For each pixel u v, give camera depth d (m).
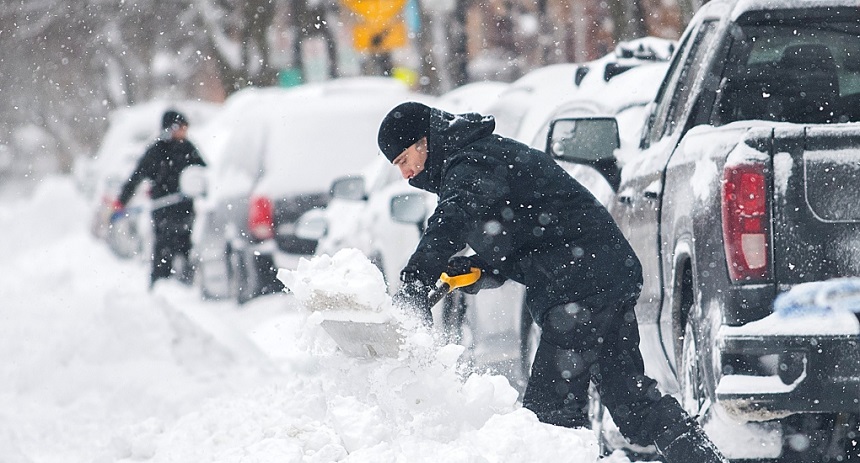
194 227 31.08
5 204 98.50
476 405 10.09
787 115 12.48
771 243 10.44
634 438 10.65
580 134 13.50
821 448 10.92
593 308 10.48
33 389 16.53
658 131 13.44
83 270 40.72
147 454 12.19
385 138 10.52
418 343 9.46
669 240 11.88
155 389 15.84
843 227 10.37
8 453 13.38
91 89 91.44
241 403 12.49
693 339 11.26
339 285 9.20
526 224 10.54
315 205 28.89
